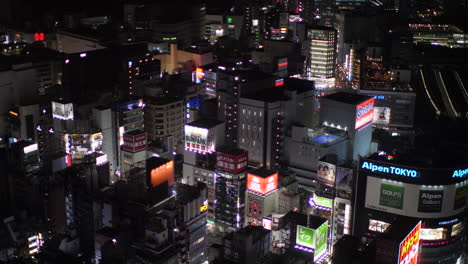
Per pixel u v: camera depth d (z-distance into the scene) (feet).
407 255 652.07
